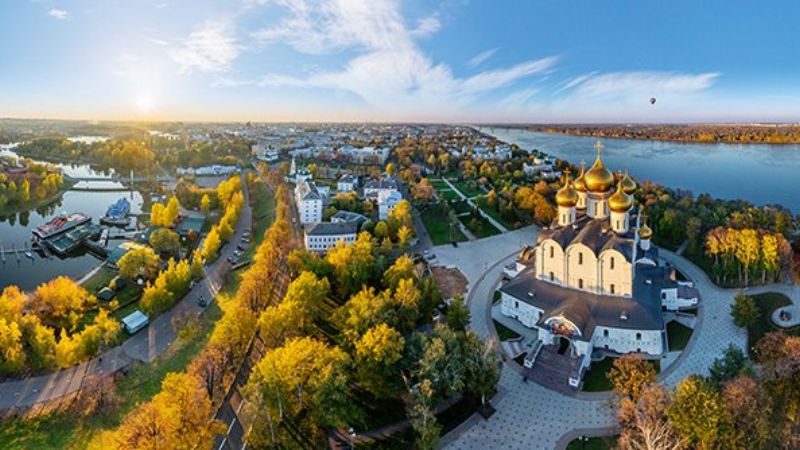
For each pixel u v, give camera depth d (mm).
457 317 109375
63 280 133750
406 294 109500
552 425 85500
